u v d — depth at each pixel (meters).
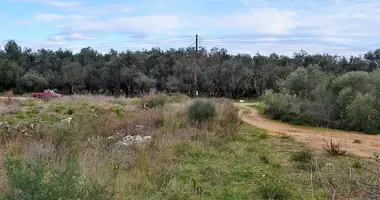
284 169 8.11
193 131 11.70
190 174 7.33
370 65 49.91
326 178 5.99
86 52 57.88
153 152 8.38
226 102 18.05
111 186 5.08
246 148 10.59
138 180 6.14
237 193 6.21
